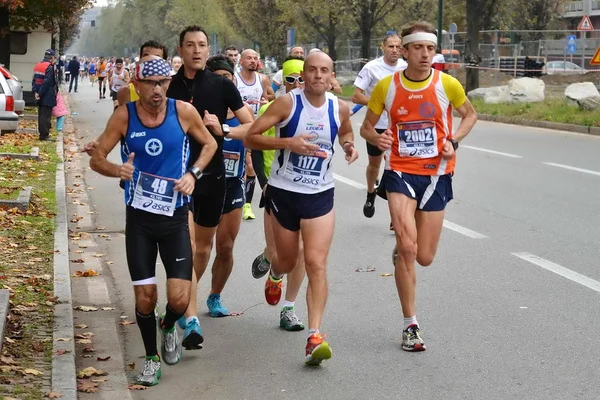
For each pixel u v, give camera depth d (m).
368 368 6.97
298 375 6.84
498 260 10.59
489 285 9.45
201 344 7.55
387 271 10.20
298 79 9.51
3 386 6.14
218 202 7.82
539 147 23.05
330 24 63.28
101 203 15.03
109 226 13.04
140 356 7.34
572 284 9.45
